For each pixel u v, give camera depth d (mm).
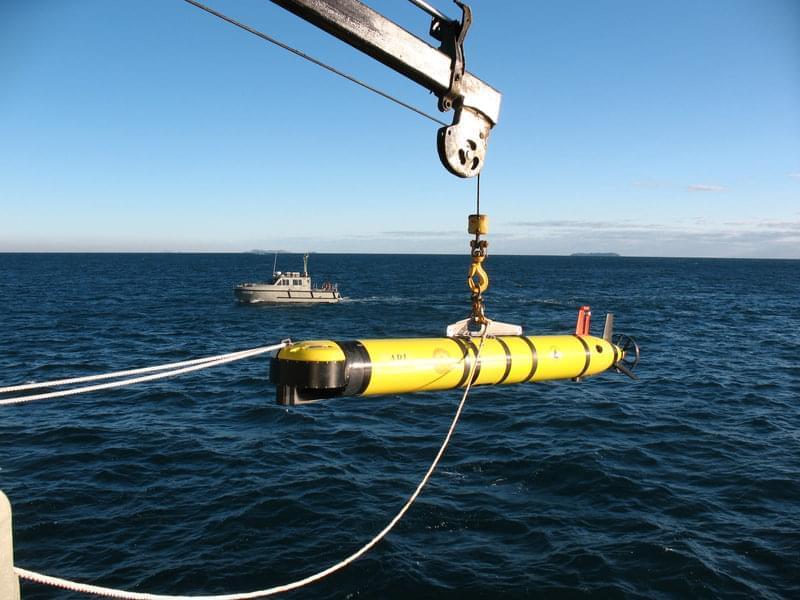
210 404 23016
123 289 86688
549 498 14359
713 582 10891
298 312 57344
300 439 18766
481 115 6129
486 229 7035
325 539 12359
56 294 75875
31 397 5387
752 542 12227
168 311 57344
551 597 10555
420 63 5395
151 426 19922
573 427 20016
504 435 19156
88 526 12766
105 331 43500
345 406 22594
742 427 20172
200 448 17781
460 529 12836
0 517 3660
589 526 12961
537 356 7492
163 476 15562
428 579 11023
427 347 6656
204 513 13445
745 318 55344
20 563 11391
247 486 14945
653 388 25922
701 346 38156
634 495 14477
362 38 4941
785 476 15633
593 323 49688
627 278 134000
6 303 62875
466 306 64562
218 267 177500
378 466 16469
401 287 95312
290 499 14172
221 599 5367
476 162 6227
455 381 6844
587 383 26656
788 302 73688
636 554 11836
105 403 22812
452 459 16953
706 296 82625
